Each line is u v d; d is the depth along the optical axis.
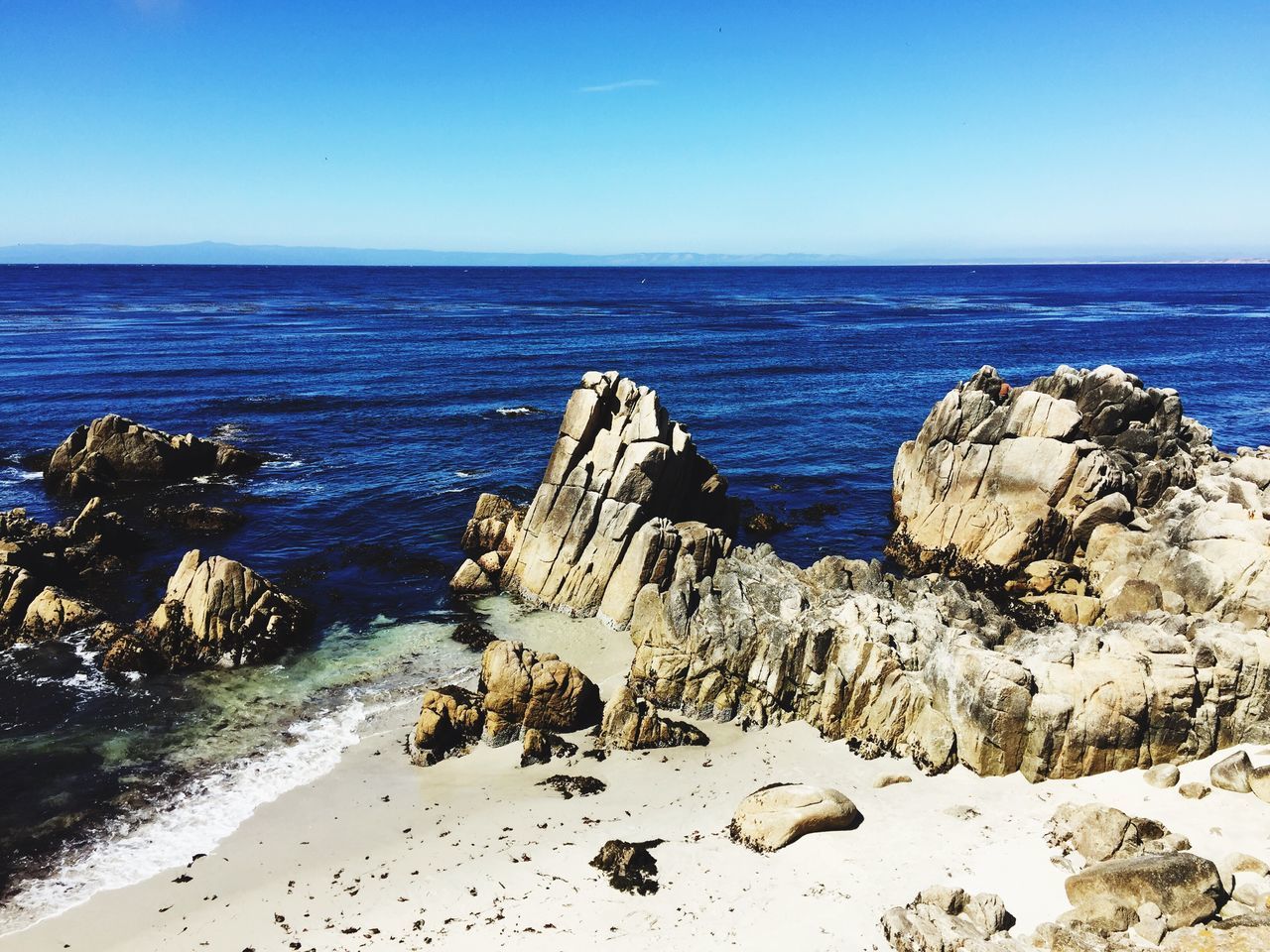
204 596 28.75
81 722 24.95
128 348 97.69
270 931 17.16
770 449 57.69
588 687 25.23
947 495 39.41
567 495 33.69
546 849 19.59
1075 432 37.81
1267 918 15.24
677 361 95.75
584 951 16.30
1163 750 21.42
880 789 21.62
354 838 20.16
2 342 100.25
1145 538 33.09
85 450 48.69
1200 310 170.75
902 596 30.23
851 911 17.06
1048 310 173.50
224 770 22.92
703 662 26.02
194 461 50.84
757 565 30.75
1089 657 22.61
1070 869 18.02
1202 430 44.62
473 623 31.72
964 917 16.39
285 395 73.62
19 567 31.12
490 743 24.06
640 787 22.17
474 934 16.86
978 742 21.91
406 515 44.00
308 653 29.47
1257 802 19.67
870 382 82.56
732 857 19.05
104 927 17.34
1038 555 35.97
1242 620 26.39
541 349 105.56
